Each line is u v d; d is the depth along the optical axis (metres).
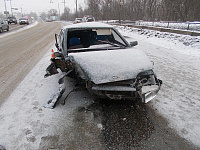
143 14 38.69
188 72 4.67
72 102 2.99
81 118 2.54
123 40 3.63
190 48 7.76
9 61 6.08
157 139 2.13
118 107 2.83
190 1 27.27
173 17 30.67
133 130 2.29
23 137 2.17
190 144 2.07
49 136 2.19
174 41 9.45
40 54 7.16
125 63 2.59
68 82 3.86
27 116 2.61
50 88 3.62
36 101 3.06
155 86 2.60
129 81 2.49
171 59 6.07
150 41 10.19
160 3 34.81
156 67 5.11
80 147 2.01
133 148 1.99
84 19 31.38
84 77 2.53
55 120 2.51
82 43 3.74
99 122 2.45
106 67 2.50
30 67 5.27
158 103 3.00
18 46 9.45
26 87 3.71
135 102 2.99
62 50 3.40
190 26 12.97
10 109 2.81
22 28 25.47
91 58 2.71
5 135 2.20
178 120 2.53
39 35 15.26
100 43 3.82
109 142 2.08
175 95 3.31
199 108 2.86
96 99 3.08
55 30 20.47
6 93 3.43
